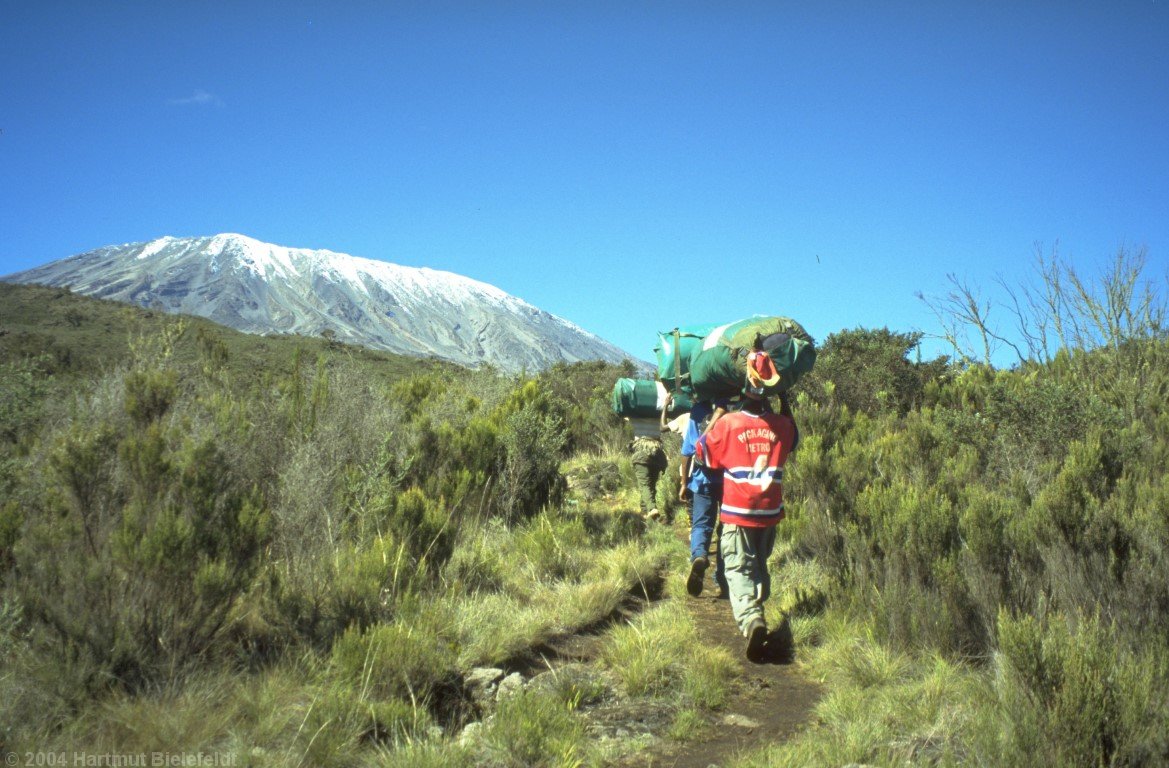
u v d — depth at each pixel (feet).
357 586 16.01
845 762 11.72
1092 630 11.95
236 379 27.14
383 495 20.06
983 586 15.56
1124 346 33.12
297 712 12.55
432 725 13.09
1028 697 11.17
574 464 41.24
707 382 20.21
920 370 42.11
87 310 282.15
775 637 17.97
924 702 13.32
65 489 15.64
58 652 12.31
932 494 18.97
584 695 14.88
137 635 13.03
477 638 16.17
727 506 17.62
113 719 11.59
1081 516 15.78
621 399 32.24
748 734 13.58
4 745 10.77
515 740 12.40
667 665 15.89
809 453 24.88
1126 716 10.48
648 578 23.09
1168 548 14.66
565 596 19.71
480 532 24.26
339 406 25.29
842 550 21.48
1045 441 25.13
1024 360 38.96
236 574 14.52
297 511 18.11
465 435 27.45
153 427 17.15
